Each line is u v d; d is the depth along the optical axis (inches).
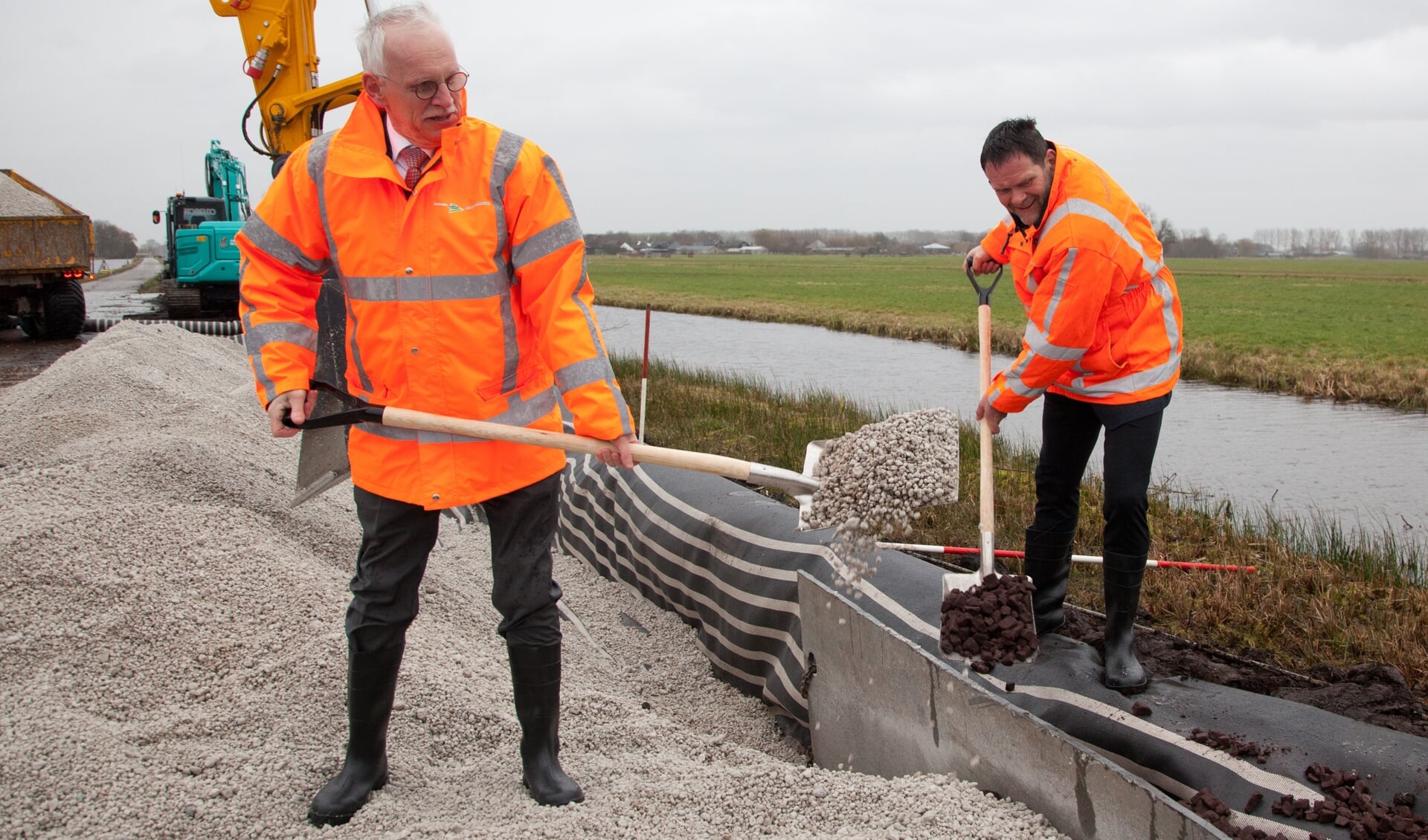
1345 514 316.2
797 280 2635.3
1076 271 121.1
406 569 108.0
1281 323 1200.2
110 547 150.9
